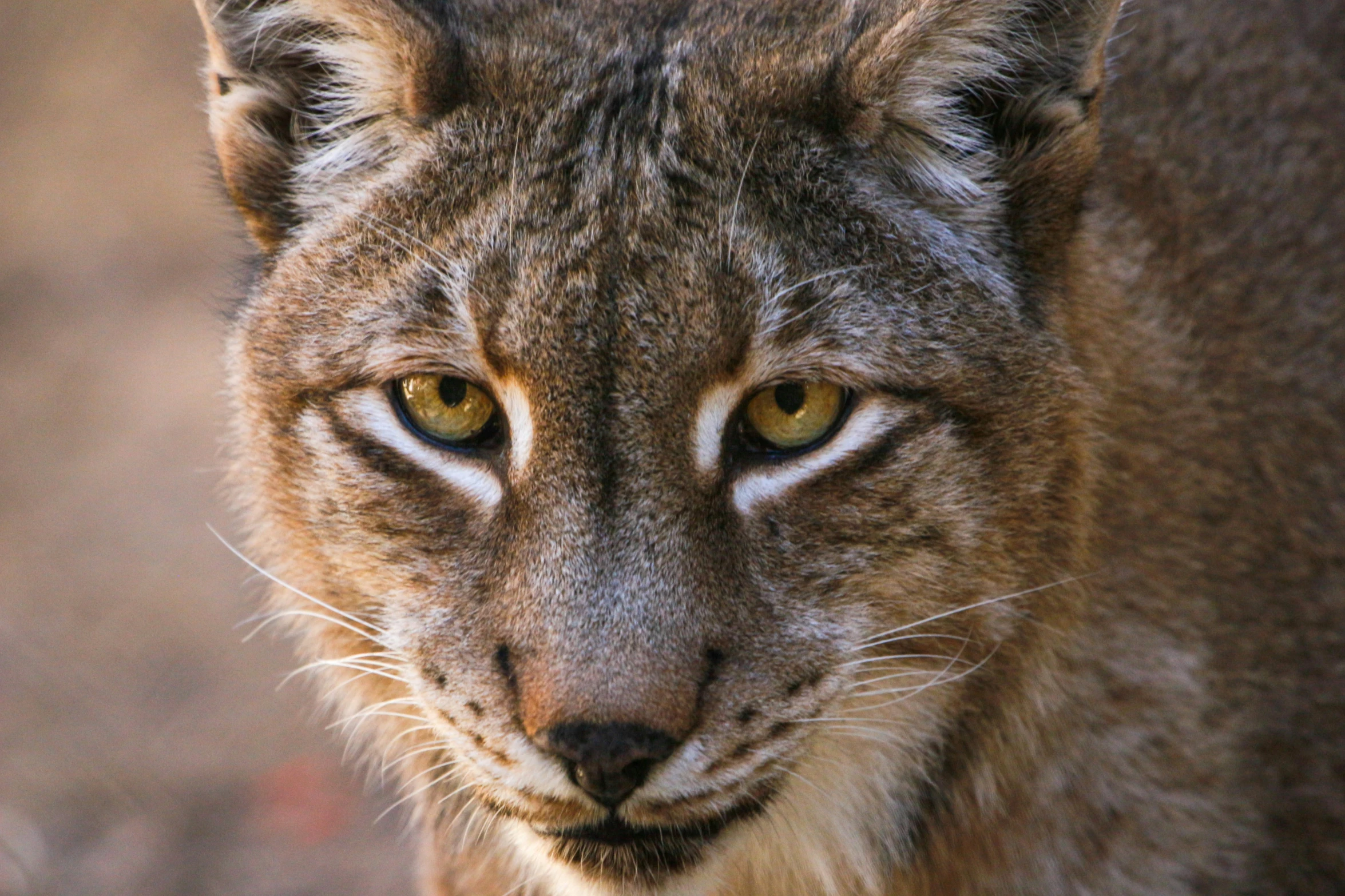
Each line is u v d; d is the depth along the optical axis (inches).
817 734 257.1
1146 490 292.7
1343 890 323.6
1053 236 270.5
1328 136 355.9
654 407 238.5
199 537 598.2
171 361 703.1
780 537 247.3
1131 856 287.0
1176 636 292.2
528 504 242.2
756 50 261.6
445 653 250.8
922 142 259.1
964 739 277.6
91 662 530.6
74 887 442.6
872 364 247.9
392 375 255.6
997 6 253.8
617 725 228.4
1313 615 319.3
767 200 249.1
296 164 281.6
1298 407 326.0
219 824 467.2
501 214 250.7
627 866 248.8
